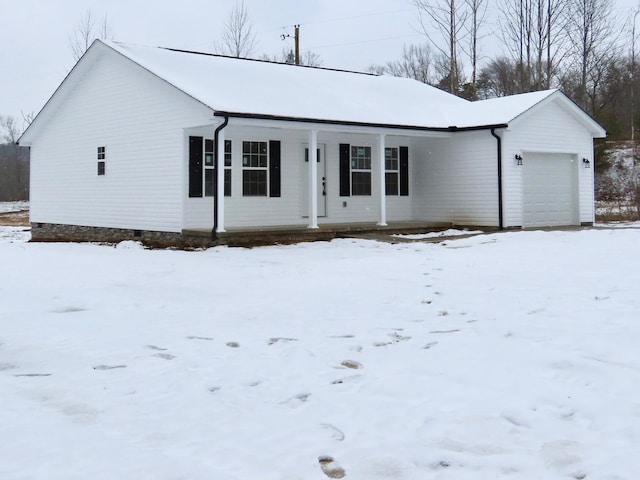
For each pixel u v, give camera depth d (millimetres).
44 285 9711
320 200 18969
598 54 36500
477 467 3549
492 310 7402
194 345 6219
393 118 18188
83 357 5871
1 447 3836
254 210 17594
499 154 18078
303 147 18562
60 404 4668
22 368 5598
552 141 19281
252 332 6688
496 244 14391
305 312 7582
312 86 19516
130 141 17875
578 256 11789
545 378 4988
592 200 20391
